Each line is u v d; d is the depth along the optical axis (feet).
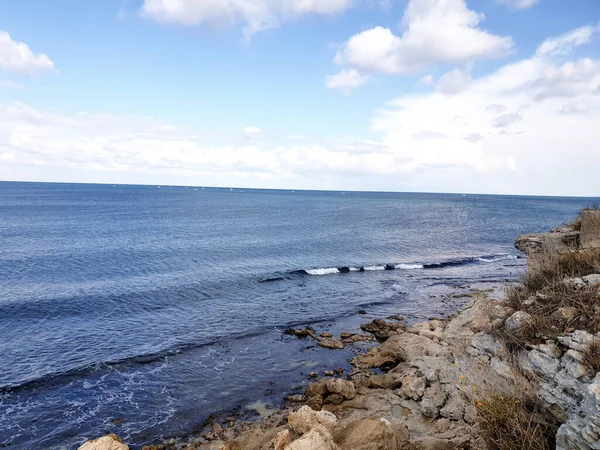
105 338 65.98
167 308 81.76
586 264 31.30
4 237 156.87
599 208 42.19
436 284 105.70
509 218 319.27
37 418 44.24
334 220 268.62
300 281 106.42
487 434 23.15
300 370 55.62
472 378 28.86
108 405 46.88
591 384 18.74
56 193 529.45
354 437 26.09
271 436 35.19
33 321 72.54
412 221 280.92
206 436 40.68
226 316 77.77
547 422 22.26
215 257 132.46
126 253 133.80
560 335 23.85
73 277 102.42
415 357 52.31
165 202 421.18
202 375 54.13
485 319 42.24
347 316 79.10
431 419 38.19
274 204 440.45
